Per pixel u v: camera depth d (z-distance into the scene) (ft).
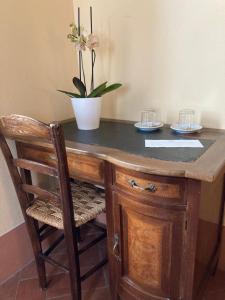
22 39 4.64
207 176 2.73
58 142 3.29
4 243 4.94
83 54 5.57
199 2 4.13
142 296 3.83
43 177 5.41
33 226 4.47
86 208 4.21
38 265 4.66
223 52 4.14
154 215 3.30
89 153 3.60
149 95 5.03
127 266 3.90
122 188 3.51
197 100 4.58
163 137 4.19
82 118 4.74
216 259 4.74
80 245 5.87
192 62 4.44
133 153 3.49
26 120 3.37
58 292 4.75
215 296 4.50
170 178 3.03
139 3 4.64
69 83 5.69
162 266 3.51
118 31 5.00
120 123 5.20
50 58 5.18
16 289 4.85
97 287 4.82
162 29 4.55
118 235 3.82
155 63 4.79
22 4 4.55
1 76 4.42
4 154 3.97
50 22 5.06
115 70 5.27
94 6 5.12
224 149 3.52
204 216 3.41
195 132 4.33
